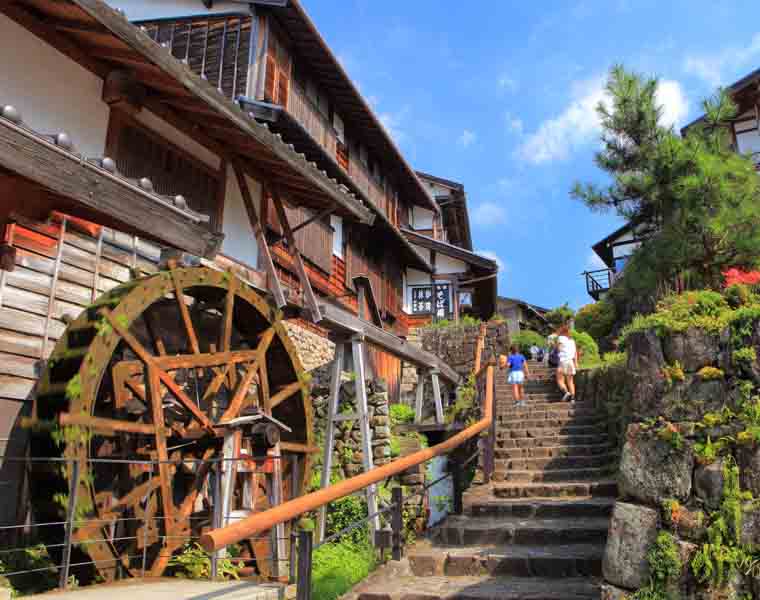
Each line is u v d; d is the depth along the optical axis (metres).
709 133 10.59
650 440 3.79
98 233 6.70
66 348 5.82
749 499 3.38
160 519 6.57
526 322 33.84
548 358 16.48
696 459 3.61
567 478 7.42
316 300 7.99
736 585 3.26
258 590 4.51
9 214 5.25
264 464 7.14
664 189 9.82
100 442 6.69
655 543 3.54
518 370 11.40
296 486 7.84
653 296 9.71
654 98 10.77
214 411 8.16
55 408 5.51
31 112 5.93
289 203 9.59
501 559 4.99
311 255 12.64
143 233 5.02
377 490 8.23
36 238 5.94
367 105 15.42
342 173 12.60
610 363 9.85
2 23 5.73
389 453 9.26
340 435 9.62
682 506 3.55
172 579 5.57
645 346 4.09
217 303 7.80
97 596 4.15
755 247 8.77
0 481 5.40
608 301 22.41
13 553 5.25
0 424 5.45
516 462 7.93
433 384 11.22
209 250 5.56
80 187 4.35
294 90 13.20
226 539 2.82
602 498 6.52
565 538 5.46
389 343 9.42
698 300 4.32
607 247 30.52
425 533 6.04
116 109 6.81
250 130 6.85
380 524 7.68
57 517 5.46
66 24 5.95
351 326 8.37
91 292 6.53
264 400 7.96
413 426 10.10
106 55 6.44
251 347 8.50
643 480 3.74
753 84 18.94
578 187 10.80
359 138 17.17
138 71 6.60
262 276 8.97
